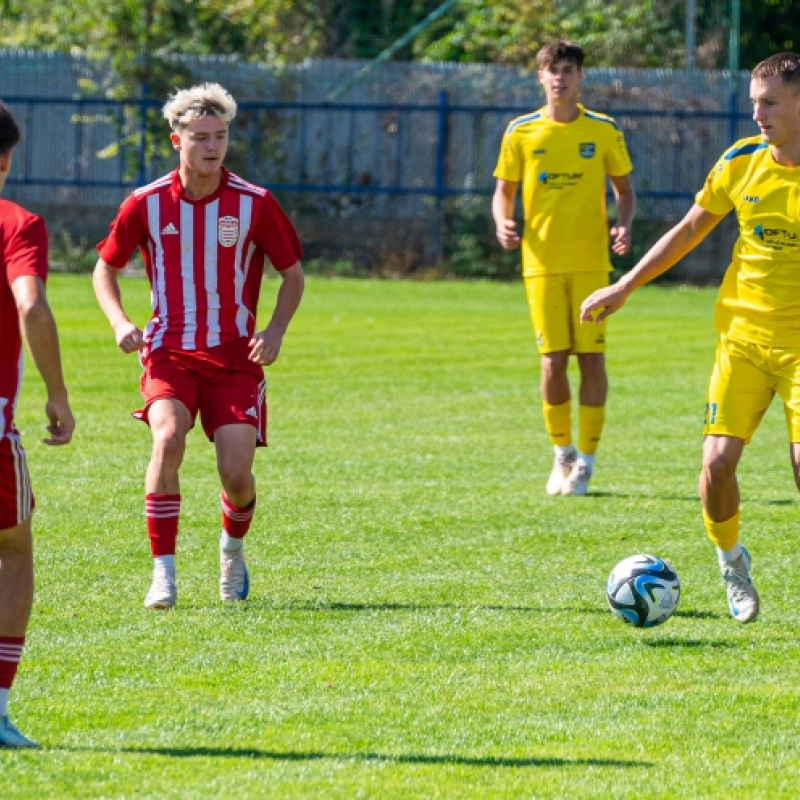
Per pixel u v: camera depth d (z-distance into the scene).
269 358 22.34
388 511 30.44
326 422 42.53
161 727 16.81
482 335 65.38
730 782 15.30
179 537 27.80
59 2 106.62
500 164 35.28
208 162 22.22
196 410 22.75
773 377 21.27
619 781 15.24
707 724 17.30
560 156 34.22
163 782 14.88
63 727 16.77
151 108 98.50
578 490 32.94
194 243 22.59
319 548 27.00
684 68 106.38
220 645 20.45
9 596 15.88
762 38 114.69
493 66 99.69
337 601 23.17
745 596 21.83
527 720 17.34
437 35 112.12
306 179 99.88
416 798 14.60
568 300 33.72
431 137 99.12
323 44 109.62
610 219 95.88
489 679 19.05
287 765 15.53
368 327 67.69
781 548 27.64
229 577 23.08
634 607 21.56
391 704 17.89
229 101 22.52
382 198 99.56
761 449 40.00
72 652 19.94
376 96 100.19
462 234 98.19
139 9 100.94
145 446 37.88
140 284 85.88
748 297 21.28
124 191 99.31
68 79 99.94
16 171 99.12
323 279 93.44
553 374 33.12
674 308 80.56
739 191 21.27
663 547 27.64
